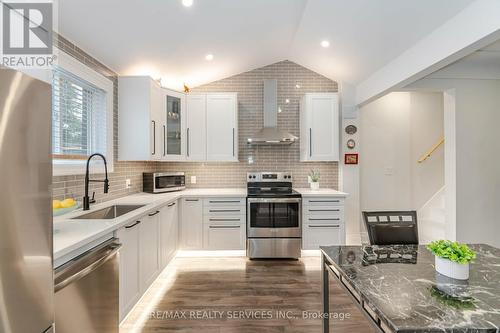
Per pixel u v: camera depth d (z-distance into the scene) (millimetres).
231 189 4094
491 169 3314
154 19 2434
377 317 1116
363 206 4387
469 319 959
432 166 4484
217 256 3730
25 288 903
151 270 2514
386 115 4418
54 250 1229
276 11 2822
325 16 2762
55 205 1798
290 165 4262
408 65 2688
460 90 3330
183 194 3555
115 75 3076
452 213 3334
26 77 911
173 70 3541
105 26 2314
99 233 1569
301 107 4145
